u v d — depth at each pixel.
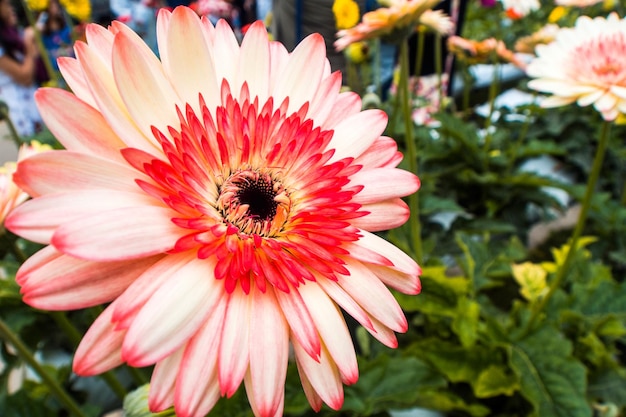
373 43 0.39
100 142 0.12
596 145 0.59
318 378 0.12
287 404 0.22
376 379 0.25
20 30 0.53
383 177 0.14
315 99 0.15
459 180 0.48
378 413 0.26
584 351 0.31
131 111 0.12
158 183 0.12
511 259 0.35
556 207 0.46
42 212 0.10
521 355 0.28
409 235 0.36
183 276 0.11
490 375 0.27
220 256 0.12
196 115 0.13
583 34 0.27
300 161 0.14
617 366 0.30
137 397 0.15
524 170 0.52
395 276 0.14
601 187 0.57
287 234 0.14
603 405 0.30
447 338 0.32
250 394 0.11
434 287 0.29
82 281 0.11
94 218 0.10
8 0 0.50
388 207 0.14
